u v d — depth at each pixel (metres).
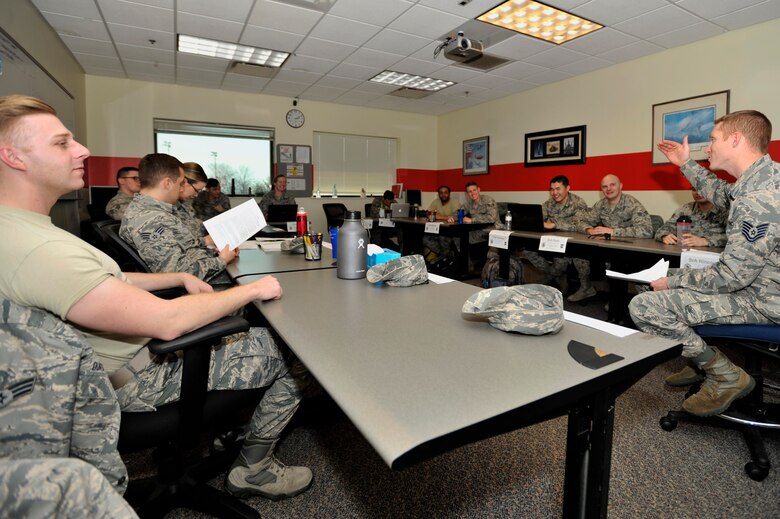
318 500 1.40
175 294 1.51
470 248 5.30
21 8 3.21
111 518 0.60
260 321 1.85
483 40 4.31
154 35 4.19
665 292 1.68
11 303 0.69
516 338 0.92
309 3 3.54
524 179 6.36
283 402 1.31
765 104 3.84
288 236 3.46
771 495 1.42
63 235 0.84
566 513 0.88
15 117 0.82
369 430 0.56
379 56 4.82
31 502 0.54
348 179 7.57
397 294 1.31
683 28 3.97
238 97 6.42
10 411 0.68
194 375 0.99
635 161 4.91
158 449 1.24
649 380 2.33
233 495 1.38
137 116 5.82
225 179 6.59
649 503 1.38
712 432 1.82
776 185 1.52
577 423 0.83
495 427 0.60
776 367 2.47
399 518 1.31
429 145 8.14
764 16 3.69
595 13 3.68
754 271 1.48
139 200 1.86
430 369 0.75
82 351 0.77
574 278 4.74
